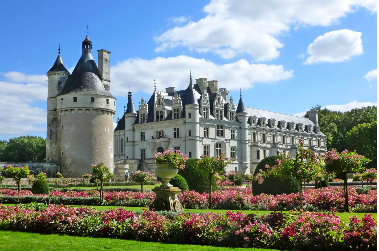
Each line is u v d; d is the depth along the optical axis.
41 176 39.19
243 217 14.98
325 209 24.61
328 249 12.83
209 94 84.50
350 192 26.83
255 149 92.88
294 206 25.27
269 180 30.11
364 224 12.69
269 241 13.80
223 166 26.97
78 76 73.88
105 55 78.50
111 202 30.16
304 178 18.30
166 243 14.89
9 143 138.12
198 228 14.93
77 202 30.72
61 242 14.62
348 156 22.62
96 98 72.25
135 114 87.94
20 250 13.13
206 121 78.44
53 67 78.00
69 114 71.44
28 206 19.78
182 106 78.94
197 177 32.88
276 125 105.94
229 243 14.29
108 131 74.06
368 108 127.56
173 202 21.44
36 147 135.25
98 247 13.65
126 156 86.75
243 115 87.38
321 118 128.88
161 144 79.19
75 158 70.38
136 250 13.20
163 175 21.52
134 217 16.34
